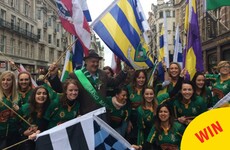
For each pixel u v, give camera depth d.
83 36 3.54
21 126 2.52
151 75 3.81
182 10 21.09
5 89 2.51
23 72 2.89
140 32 3.80
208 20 14.36
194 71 3.46
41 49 28.61
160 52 5.09
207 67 15.52
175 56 5.19
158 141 2.54
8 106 2.40
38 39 26.91
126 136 2.91
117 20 3.68
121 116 2.85
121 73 3.30
